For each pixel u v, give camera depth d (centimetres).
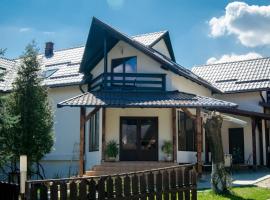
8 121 1599
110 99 2102
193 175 1173
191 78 2377
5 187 1122
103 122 2238
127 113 2309
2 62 3008
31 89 2030
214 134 1479
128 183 1023
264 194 1436
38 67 2078
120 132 2292
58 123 2552
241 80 3102
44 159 2533
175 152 2186
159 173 1090
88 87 2525
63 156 2497
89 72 2561
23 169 1100
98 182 980
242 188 1584
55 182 916
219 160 1466
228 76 3216
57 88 2616
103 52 2475
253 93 3011
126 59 2414
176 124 2306
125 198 1011
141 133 2305
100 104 2020
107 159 2209
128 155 2283
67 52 3064
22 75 2044
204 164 2428
